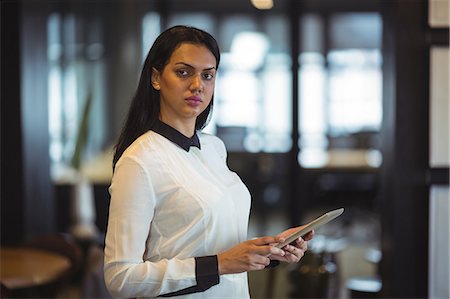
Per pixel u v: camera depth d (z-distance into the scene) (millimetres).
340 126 7246
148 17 7199
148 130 1866
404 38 3936
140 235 1758
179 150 1861
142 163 1769
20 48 5191
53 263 3943
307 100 7160
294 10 6766
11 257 4098
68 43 6539
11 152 5250
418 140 3973
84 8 6996
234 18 6918
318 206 7379
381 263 4461
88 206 5629
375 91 7250
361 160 7398
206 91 1850
